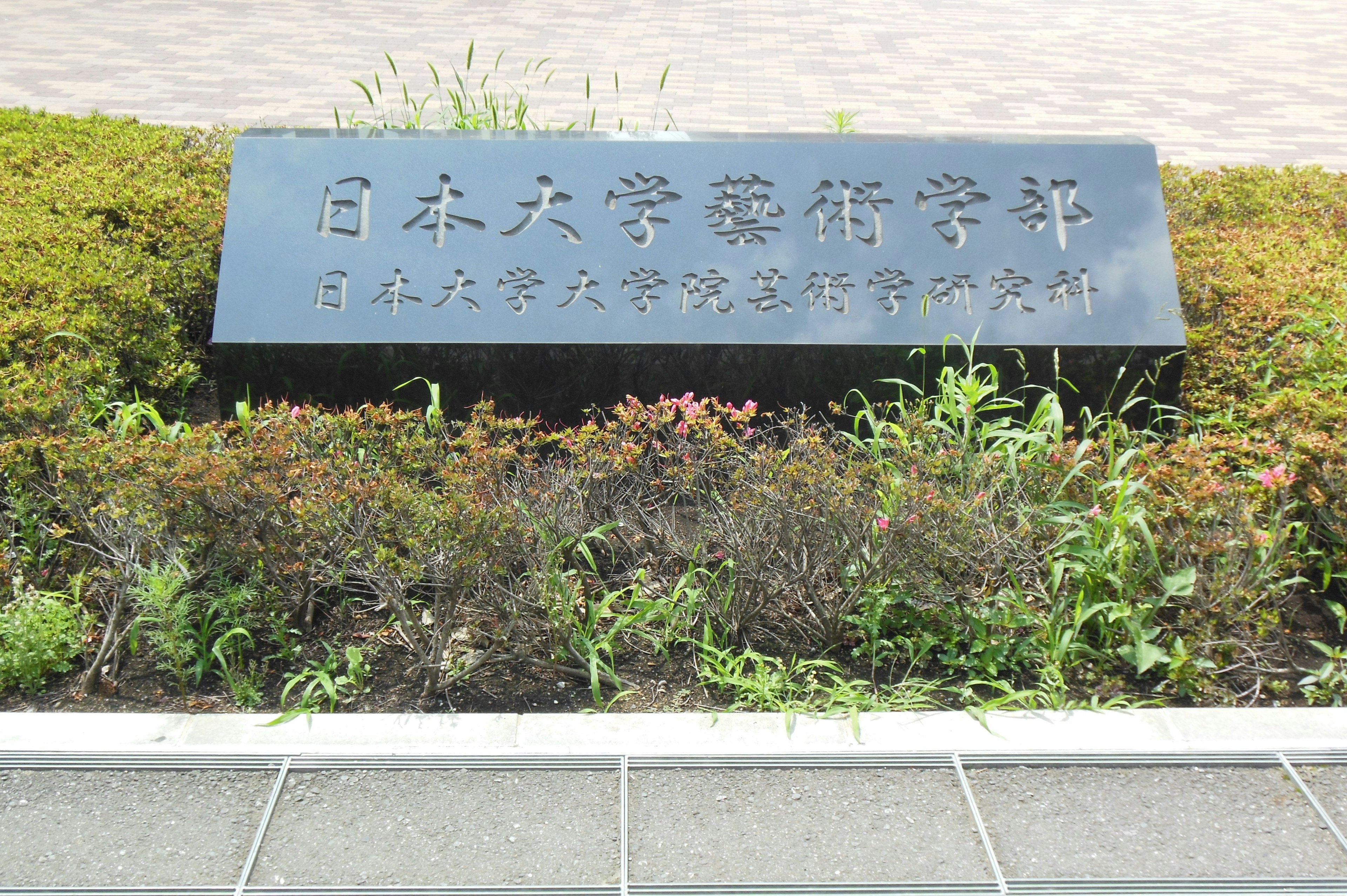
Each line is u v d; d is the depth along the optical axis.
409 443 3.67
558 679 3.37
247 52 11.21
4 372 4.00
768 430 4.50
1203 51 13.29
